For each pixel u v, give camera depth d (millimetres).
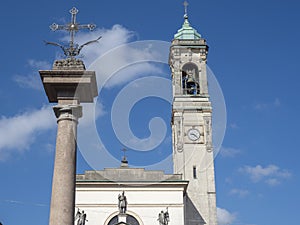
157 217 53719
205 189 61000
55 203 18688
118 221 52781
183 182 55000
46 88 19906
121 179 55062
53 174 19172
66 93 19844
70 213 18672
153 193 54719
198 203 60281
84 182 54562
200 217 59625
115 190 54688
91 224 53375
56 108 19641
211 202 60375
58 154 19266
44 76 19781
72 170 19188
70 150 19344
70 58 20281
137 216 53625
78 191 54500
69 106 19625
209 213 59844
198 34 70750
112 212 53844
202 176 61594
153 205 54188
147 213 53875
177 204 54250
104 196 54438
